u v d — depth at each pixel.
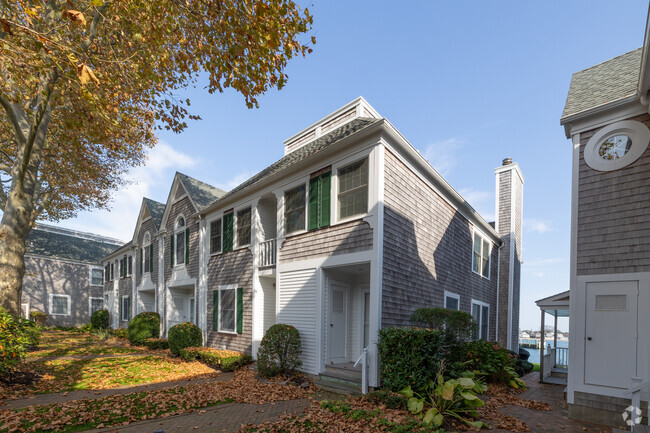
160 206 23.17
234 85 8.51
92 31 8.50
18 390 8.09
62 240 33.31
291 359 9.47
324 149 9.55
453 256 12.70
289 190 11.19
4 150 14.95
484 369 9.99
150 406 6.88
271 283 12.55
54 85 9.14
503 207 19.25
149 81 9.85
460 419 6.34
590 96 7.99
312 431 5.57
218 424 5.99
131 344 17.72
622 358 6.54
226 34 7.77
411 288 9.53
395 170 9.17
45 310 29.00
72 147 15.09
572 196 7.50
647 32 5.61
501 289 18.42
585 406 6.81
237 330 12.60
